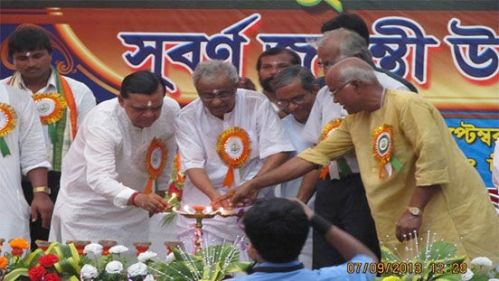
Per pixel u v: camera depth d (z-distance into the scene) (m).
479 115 9.71
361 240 6.95
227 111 7.21
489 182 9.67
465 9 9.73
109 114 7.15
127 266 6.41
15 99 7.57
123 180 7.30
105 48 10.00
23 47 7.98
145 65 9.98
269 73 7.98
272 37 9.85
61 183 7.52
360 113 6.60
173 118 7.38
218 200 6.87
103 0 9.98
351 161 6.96
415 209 6.29
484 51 9.71
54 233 7.54
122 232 7.40
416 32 9.76
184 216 6.84
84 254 6.35
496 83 9.70
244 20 9.89
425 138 6.27
